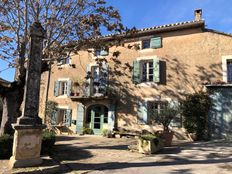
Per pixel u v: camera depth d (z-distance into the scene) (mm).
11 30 10602
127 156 9391
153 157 9227
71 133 18703
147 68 16750
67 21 10992
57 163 7555
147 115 15953
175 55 15789
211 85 13969
